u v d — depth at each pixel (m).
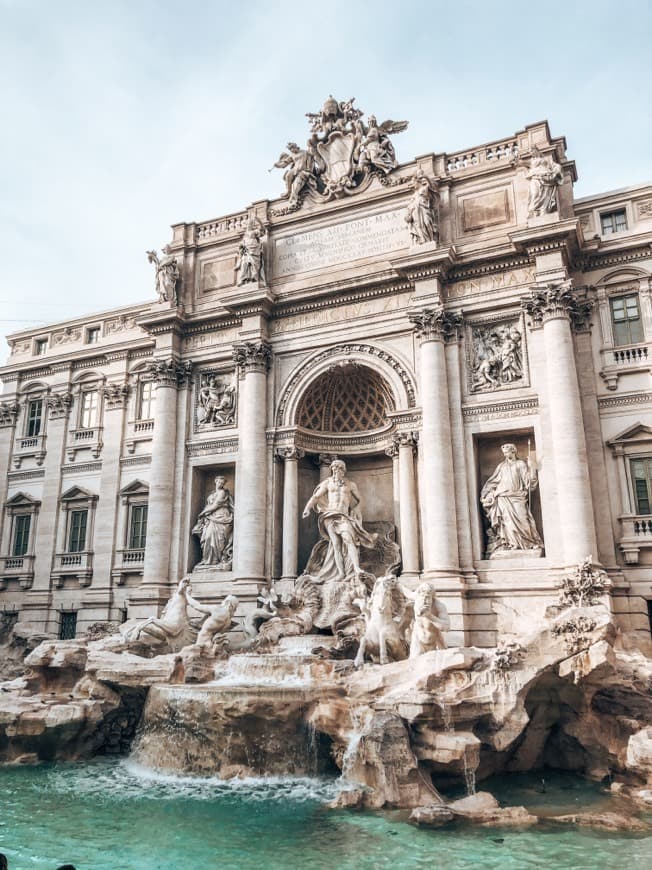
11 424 41.84
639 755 18.08
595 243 29.20
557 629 20.36
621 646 23.20
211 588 31.78
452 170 32.41
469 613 26.94
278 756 19.55
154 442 34.38
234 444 33.47
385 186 33.41
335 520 30.12
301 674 22.53
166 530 33.22
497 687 19.33
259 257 34.19
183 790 18.56
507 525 27.52
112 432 38.56
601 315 29.02
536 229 28.12
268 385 33.41
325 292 32.44
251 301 33.16
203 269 36.66
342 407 34.06
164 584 32.59
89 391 40.53
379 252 32.69
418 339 30.56
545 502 27.11
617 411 27.97
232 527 32.94
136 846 14.54
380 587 24.02
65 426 40.16
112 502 37.38
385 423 33.03
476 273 30.25
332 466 30.84
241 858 13.88
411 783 17.05
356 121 34.72
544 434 27.61
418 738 18.17
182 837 15.04
